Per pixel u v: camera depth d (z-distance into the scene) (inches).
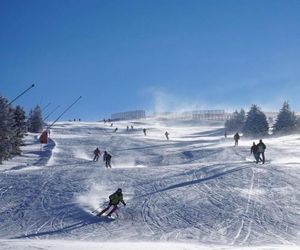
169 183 1205.1
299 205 981.8
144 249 612.7
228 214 929.5
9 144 2159.2
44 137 2288.4
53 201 1077.1
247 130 3730.3
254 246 729.0
